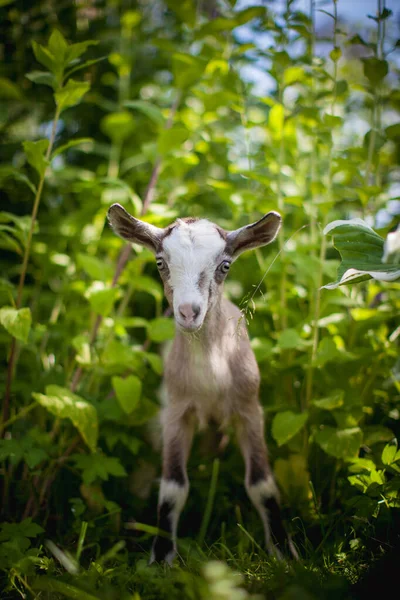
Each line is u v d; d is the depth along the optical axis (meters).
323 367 0.98
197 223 0.89
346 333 1.04
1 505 0.96
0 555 0.79
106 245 1.15
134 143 1.39
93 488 0.95
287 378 1.03
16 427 0.98
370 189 0.96
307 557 0.82
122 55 1.26
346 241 0.76
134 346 1.07
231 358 0.91
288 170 1.13
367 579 0.73
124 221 0.91
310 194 1.14
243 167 1.28
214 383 0.90
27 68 1.29
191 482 1.01
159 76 1.48
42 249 1.16
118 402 0.98
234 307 0.99
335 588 0.70
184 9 1.15
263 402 1.07
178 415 0.93
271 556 0.82
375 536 0.82
